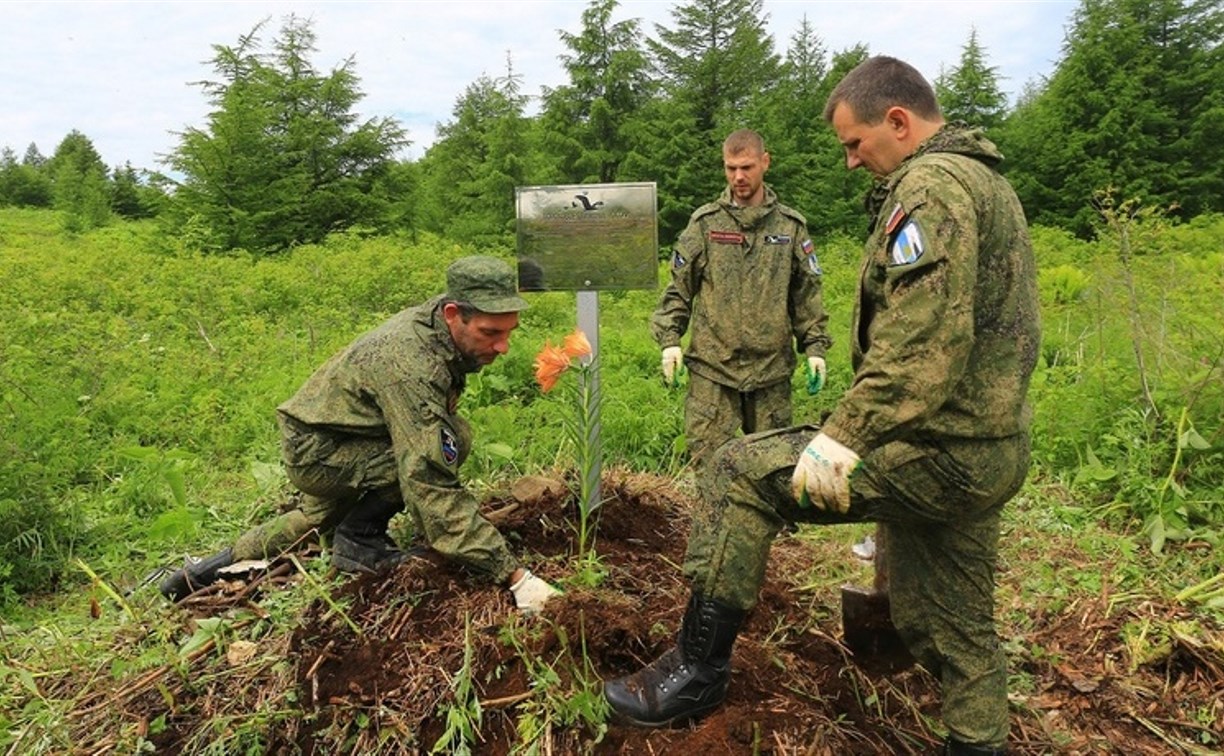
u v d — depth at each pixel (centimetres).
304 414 285
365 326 778
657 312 406
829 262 1380
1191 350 462
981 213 179
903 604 222
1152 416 455
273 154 1828
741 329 386
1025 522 402
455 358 277
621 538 324
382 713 231
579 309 332
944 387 173
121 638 282
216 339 772
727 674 222
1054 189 2034
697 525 214
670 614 265
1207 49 2038
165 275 1069
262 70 1900
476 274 266
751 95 2166
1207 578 346
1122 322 552
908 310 174
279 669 249
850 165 210
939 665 225
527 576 264
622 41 2045
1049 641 302
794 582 319
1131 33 2008
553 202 325
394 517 333
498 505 341
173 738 238
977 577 213
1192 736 258
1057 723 261
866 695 251
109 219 2516
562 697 223
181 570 307
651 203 320
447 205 2320
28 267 1028
